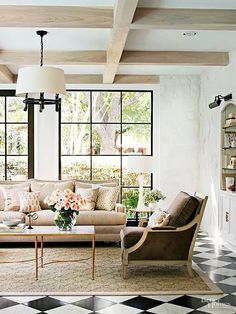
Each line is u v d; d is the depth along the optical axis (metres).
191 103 8.27
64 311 3.83
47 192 7.30
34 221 6.60
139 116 8.55
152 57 6.39
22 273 5.07
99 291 4.41
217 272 5.16
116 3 4.14
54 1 4.32
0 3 4.37
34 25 4.48
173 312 3.82
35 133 8.37
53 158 8.38
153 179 8.39
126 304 4.04
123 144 8.55
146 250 4.91
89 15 4.49
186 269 5.32
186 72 8.04
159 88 8.32
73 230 5.09
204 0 4.27
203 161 7.98
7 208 7.03
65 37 5.60
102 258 5.89
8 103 8.41
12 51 6.27
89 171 8.52
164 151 8.26
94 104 8.53
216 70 7.14
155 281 4.80
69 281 4.76
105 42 5.86
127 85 8.44
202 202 4.98
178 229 4.91
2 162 8.43
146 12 4.48
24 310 3.86
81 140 8.52
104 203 7.07
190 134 8.27
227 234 6.47
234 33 5.48
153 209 7.12
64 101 8.48
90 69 7.66
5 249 6.44
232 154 6.71
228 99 6.38
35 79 4.98
